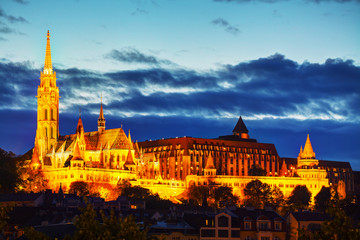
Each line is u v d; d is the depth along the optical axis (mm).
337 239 139875
